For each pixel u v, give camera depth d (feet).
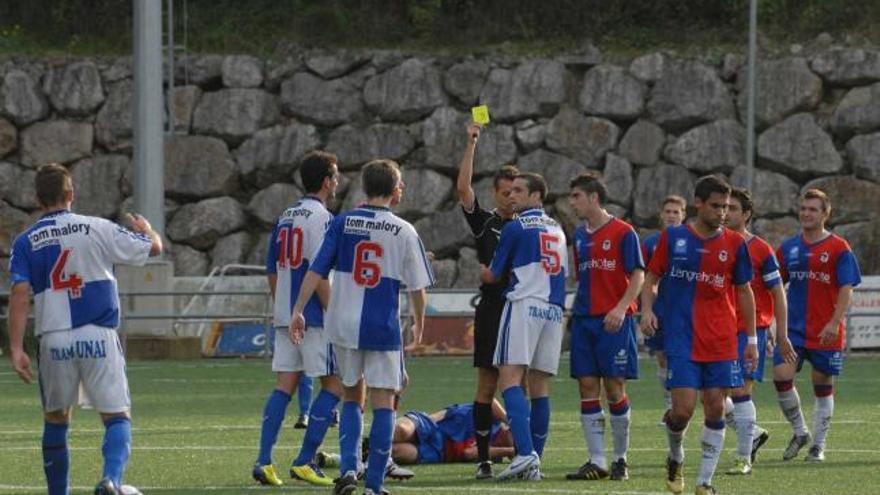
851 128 331.77
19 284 101.50
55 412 103.60
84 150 350.84
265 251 343.67
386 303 109.60
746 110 335.88
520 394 124.16
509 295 124.26
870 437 158.92
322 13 367.86
